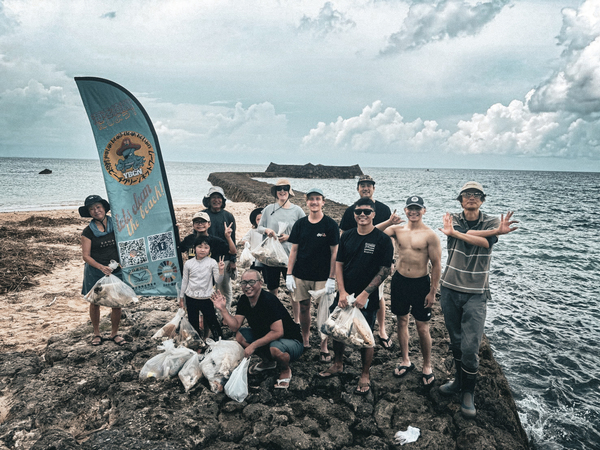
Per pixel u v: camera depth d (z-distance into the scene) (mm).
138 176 4480
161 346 3850
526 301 8688
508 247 14836
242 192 28453
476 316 3223
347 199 32281
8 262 7801
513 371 5691
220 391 3469
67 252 9305
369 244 3514
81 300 6250
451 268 3385
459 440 3055
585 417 4641
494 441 3014
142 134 4434
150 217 4531
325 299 4039
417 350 4461
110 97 4293
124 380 3730
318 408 3365
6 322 5301
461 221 3387
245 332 3906
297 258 4129
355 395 3559
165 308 5641
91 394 3479
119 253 4410
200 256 4105
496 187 66312
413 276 3637
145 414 3135
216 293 3803
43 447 2623
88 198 4184
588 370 5777
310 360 4188
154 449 2674
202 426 2998
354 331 3412
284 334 3711
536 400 4969
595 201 41906
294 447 2861
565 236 17844
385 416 3297
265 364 3914
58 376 3627
